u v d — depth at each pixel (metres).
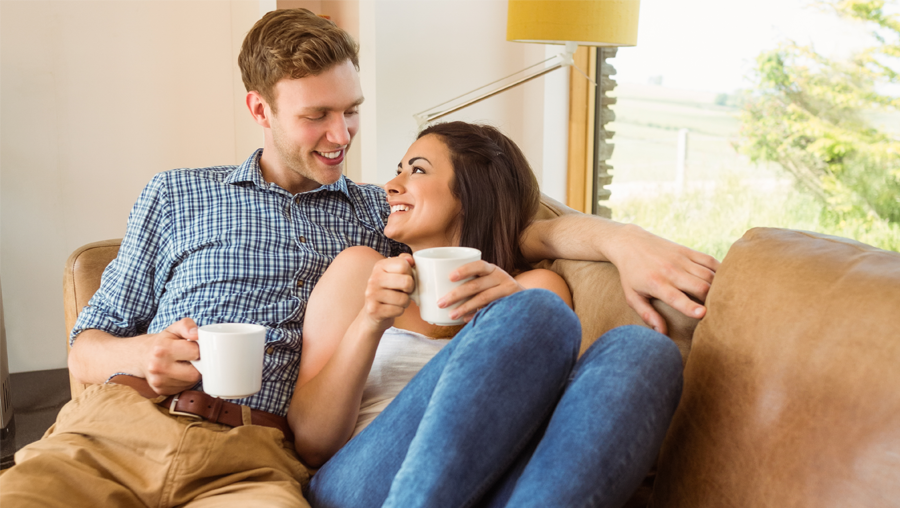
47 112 3.19
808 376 0.85
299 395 1.33
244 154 3.34
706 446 0.96
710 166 3.00
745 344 0.95
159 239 1.54
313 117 1.53
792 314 0.90
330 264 1.51
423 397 1.09
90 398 1.20
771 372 0.89
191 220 1.54
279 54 1.50
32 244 3.25
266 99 1.56
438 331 1.46
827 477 0.79
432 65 3.29
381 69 3.20
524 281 1.38
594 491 0.83
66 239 3.29
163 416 1.16
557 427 0.89
